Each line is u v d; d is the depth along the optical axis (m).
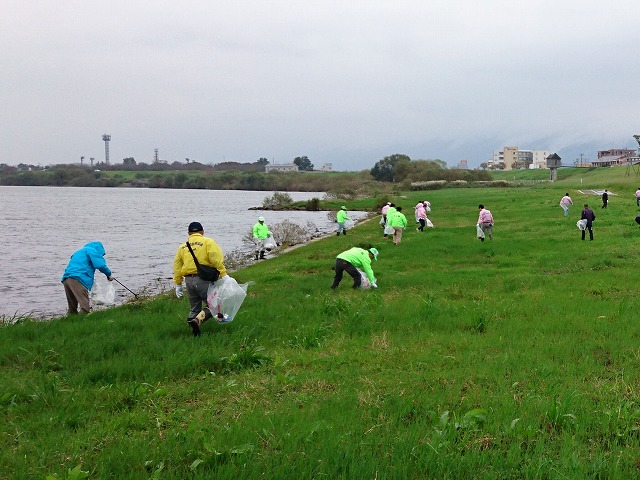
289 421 5.35
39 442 5.04
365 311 10.90
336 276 14.76
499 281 15.12
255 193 167.62
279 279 17.95
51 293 19.59
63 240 39.38
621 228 30.02
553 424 5.26
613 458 4.47
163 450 4.71
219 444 4.75
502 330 9.27
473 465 4.39
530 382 6.46
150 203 103.00
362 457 4.48
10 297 18.81
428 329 9.50
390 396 6.01
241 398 6.20
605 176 107.12
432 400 5.85
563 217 38.41
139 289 19.69
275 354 8.10
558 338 8.63
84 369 7.36
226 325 9.95
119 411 5.94
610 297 12.32
